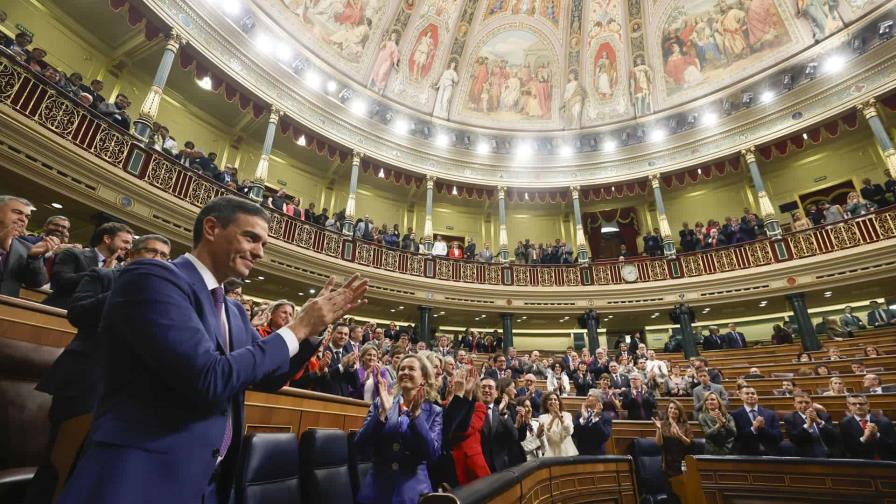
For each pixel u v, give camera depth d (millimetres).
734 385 8922
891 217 11055
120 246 3430
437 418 2928
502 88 17719
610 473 3988
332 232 12547
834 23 13070
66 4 10250
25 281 3279
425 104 16625
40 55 7797
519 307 14406
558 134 17266
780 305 13555
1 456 2088
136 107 11734
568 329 16703
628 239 17625
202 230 1368
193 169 9539
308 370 4531
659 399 8047
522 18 17422
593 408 5430
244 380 1105
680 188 17297
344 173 16109
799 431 5215
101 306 2104
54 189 7293
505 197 17281
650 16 16500
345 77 14555
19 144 6820
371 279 12938
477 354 12164
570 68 17688
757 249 13031
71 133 7465
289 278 11430
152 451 1036
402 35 16031
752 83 14523
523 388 6297
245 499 2178
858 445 5086
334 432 2912
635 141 16438
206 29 10984
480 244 18109
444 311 14398
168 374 1031
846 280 11500
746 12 14836
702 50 15703
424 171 15742
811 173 15039
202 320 1211
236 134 13984
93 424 1104
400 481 2598
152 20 10016
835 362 8812
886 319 12180
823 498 3424
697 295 13531
